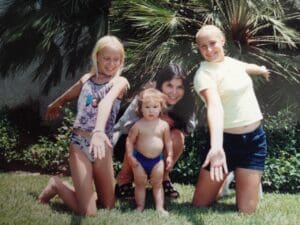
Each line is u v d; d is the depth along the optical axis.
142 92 2.52
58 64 4.52
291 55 3.57
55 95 4.84
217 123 2.20
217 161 2.12
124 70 3.34
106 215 2.38
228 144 2.43
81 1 4.30
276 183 3.04
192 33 3.45
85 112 2.42
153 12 3.27
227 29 3.33
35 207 2.47
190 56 3.19
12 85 4.95
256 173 2.44
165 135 2.51
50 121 4.30
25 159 3.68
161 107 2.53
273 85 3.51
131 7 3.35
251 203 2.46
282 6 3.57
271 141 3.18
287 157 3.14
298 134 3.37
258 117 2.43
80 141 2.42
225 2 3.34
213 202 2.70
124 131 2.71
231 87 2.39
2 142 3.82
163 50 3.22
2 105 4.65
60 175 3.48
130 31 3.64
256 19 3.29
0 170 3.64
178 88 2.62
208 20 3.32
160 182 2.50
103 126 2.22
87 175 2.39
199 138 3.24
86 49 4.37
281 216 2.42
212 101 2.28
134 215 2.38
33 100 4.79
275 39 3.35
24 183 3.08
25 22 4.24
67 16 4.30
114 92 2.35
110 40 2.46
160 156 2.49
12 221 2.22
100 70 2.48
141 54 3.34
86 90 2.46
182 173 3.21
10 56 4.46
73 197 2.45
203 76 2.39
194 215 2.41
